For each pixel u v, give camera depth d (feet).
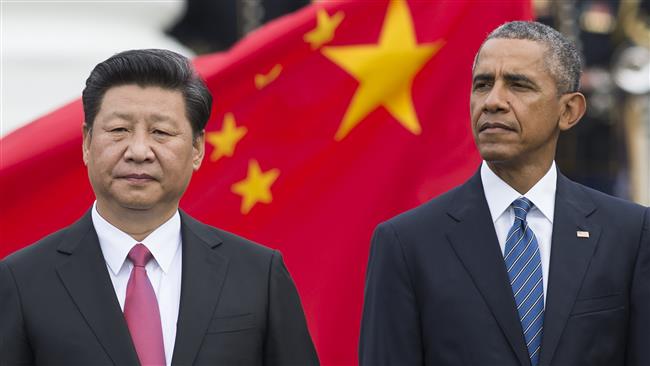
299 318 46.85
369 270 50.29
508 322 47.52
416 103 59.98
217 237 46.65
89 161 45.01
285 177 59.52
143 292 44.57
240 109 59.47
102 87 44.37
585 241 48.73
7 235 57.57
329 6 59.82
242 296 45.44
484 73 48.60
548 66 48.52
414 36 59.98
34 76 71.31
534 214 49.39
